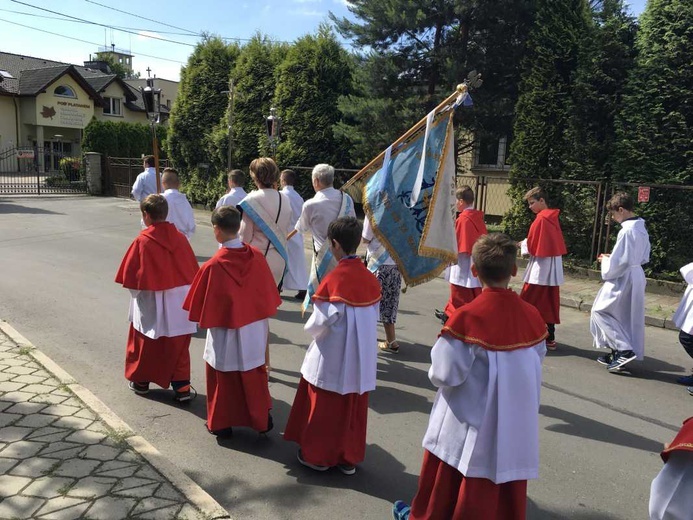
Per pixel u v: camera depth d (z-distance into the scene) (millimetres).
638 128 10281
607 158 11172
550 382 5625
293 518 3209
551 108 11672
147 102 8766
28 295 7820
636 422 4738
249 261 3924
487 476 2480
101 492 3100
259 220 5527
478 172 17344
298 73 16844
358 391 3521
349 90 16844
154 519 2896
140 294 4465
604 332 5992
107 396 4711
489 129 14312
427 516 2664
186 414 4453
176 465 3699
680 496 2080
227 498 3379
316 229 5520
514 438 2492
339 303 3459
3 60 42156
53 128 38781
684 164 9969
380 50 14320
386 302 6164
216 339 3887
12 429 3752
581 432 4508
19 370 4773
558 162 11758
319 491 3492
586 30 11711
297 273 7852
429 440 2668
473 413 2506
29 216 16797
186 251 4586
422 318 7801
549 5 11891
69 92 38469
